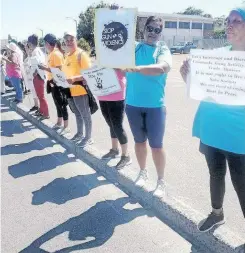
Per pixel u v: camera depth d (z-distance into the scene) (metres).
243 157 2.46
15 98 9.11
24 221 3.34
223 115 2.46
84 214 3.41
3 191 3.99
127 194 3.79
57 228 3.19
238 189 2.57
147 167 4.39
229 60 2.29
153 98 3.29
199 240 2.92
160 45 3.22
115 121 4.03
